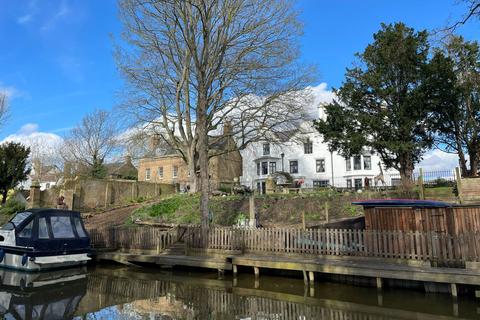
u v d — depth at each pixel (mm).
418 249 10680
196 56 17953
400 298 9570
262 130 26969
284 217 21562
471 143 26656
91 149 47062
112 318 8328
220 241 14180
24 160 31438
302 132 28125
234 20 20906
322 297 9906
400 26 27016
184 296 10312
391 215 11898
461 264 10094
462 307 8734
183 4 19016
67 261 14344
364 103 28062
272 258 12336
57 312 8789
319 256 12297
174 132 30516
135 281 12391
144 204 26125
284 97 25812
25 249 13688
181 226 15453
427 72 25188
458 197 20422
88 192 27297
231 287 11219
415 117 25641
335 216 20734
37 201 25547
